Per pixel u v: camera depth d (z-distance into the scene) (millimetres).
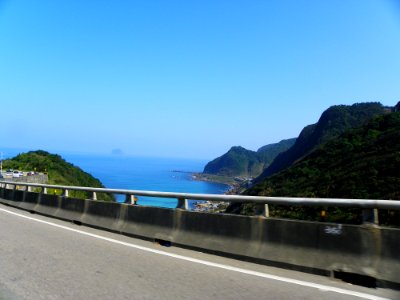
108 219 11680
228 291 5855
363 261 5918
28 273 6988
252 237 7527
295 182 58062
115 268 7285
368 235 5969
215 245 8117
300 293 5645
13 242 9789
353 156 55000
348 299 5336
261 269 6902
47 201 15719
